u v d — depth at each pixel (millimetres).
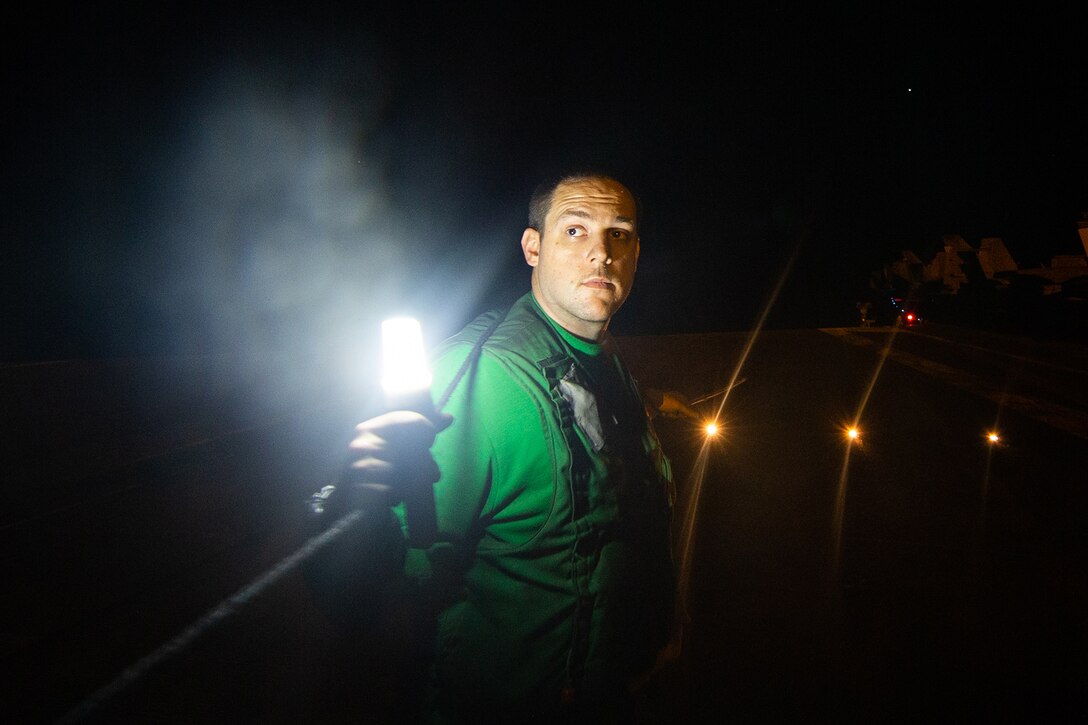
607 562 1270
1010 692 3074
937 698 3039
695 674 3219
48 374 7098
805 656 3361
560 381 1291
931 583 4102
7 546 4578
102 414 7484
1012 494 5668
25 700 2932
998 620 3680
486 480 1218
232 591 3932
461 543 1206
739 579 4188
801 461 6609
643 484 1385
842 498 5574
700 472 6312
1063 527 4938
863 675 3207
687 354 15617
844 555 4504
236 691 2936
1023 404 9359
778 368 13258
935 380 11523
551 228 1405
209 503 5520
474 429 1208
